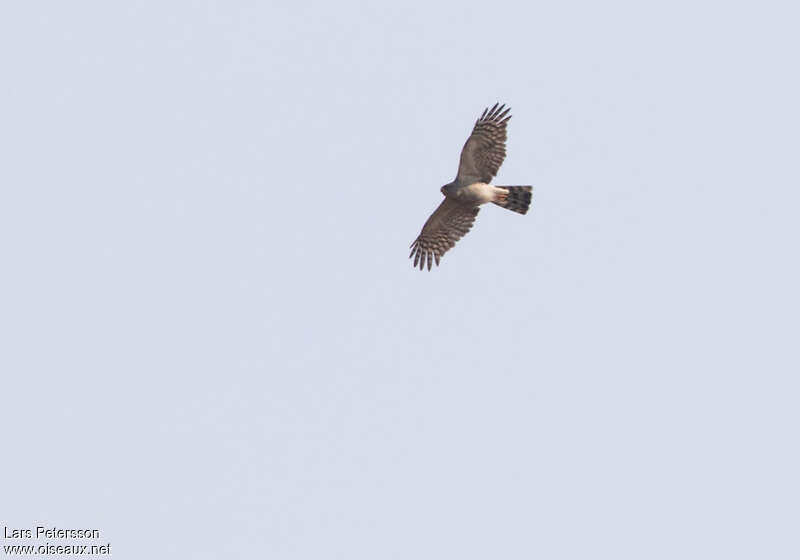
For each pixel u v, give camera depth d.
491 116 24.69
